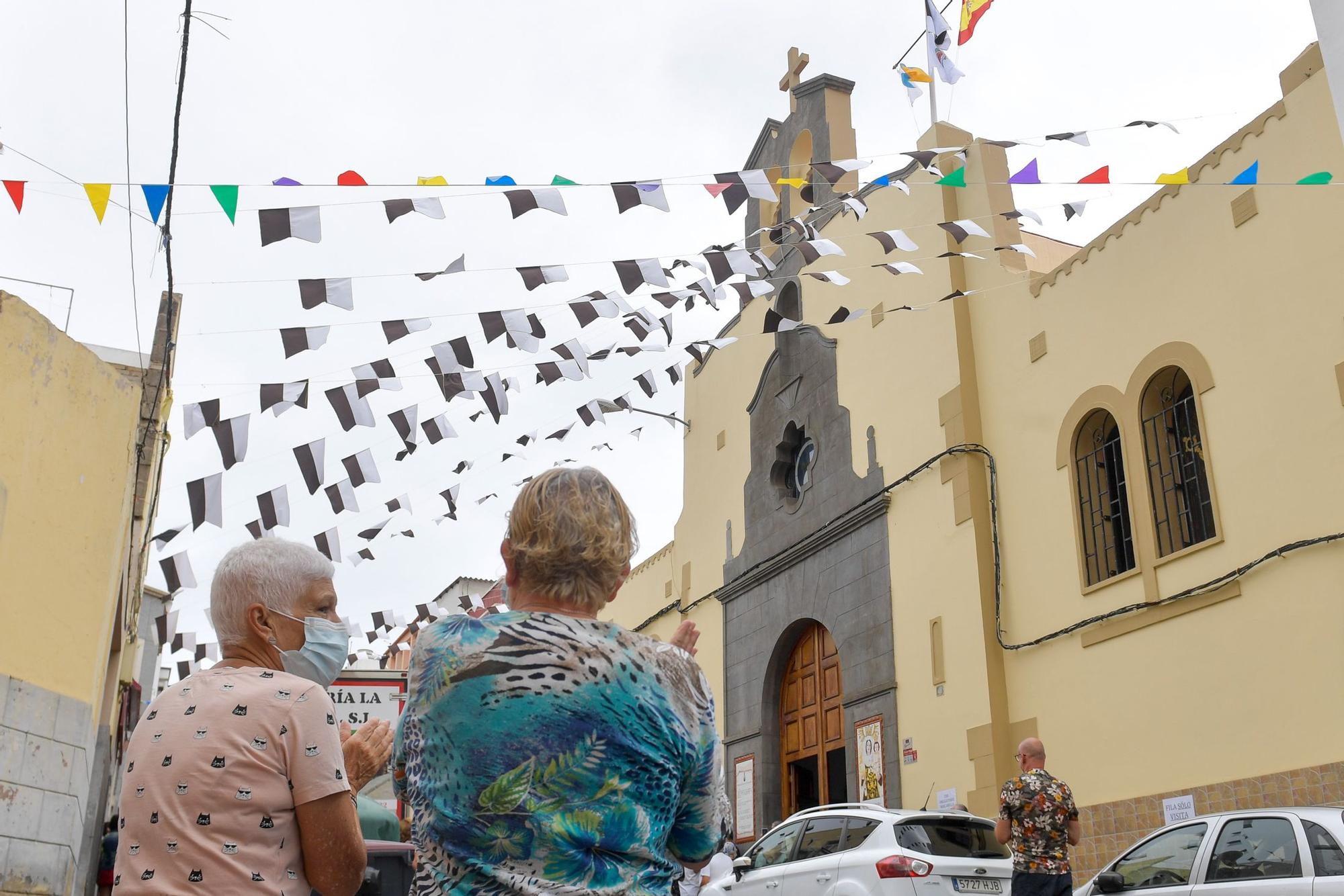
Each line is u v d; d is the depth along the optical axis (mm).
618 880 1957
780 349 18250
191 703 2625
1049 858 8484
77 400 10078
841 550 15984
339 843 2598
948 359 14406
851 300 16656
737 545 18859
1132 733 11250
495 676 2016
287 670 2971
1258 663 10109
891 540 14984
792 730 16891
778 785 16875
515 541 2246
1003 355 13883
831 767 16172
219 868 2449
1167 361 11508
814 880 9820
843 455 16297
